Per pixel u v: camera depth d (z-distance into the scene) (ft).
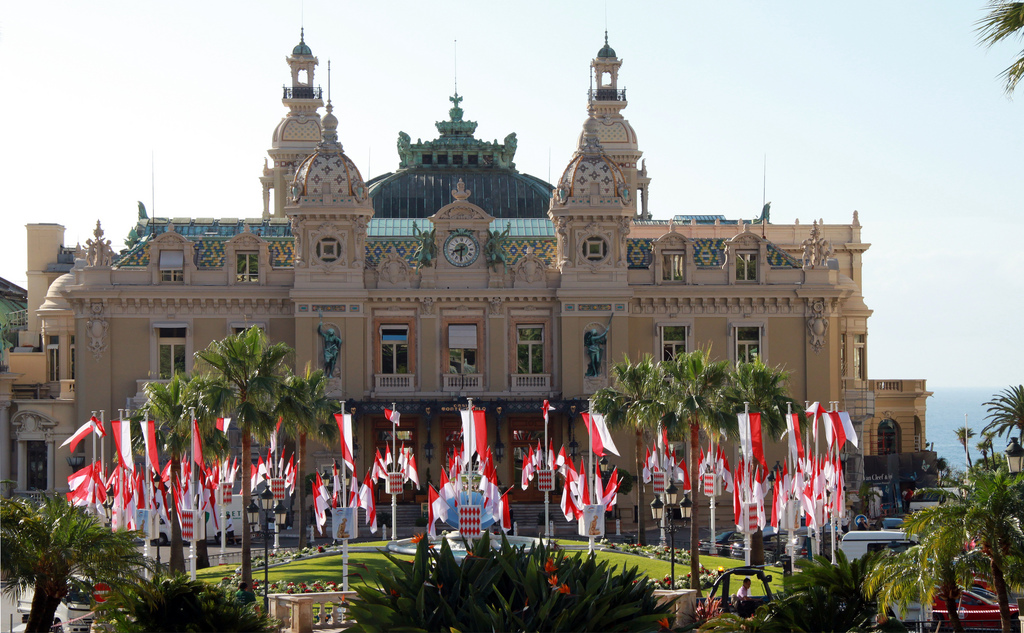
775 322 322.96
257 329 211.61
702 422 216.74
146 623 135.23
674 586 191.52
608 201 318.04
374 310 321.93
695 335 322.55
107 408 317.83
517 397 320.50
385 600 124.16
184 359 320.09
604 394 249.75
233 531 291.38
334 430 264.52
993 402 241.14
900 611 139.85
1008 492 134.31
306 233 317.22
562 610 120.57
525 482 265.54
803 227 391.45
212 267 323.16
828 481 211.00
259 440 215.51
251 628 137.49
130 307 319.27
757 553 233.35
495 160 396.98
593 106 410.11
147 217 395.96
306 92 409.08
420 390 321.32
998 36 105.19
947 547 133.59
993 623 169.78
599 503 219.00
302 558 232.32
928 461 342.03
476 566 126.31
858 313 360.89
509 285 322.96
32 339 388.37
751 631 131.23
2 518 137.80
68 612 183.93
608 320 317.42
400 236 352.28
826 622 130.72
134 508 203.51
